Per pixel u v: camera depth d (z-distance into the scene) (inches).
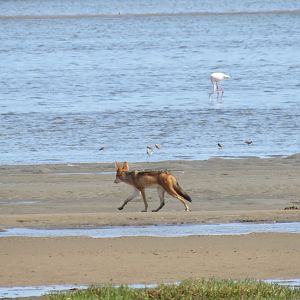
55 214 3228.3
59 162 4377.5
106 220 3097.9
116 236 2859.3
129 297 2098.9
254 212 3221.0
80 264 2529.5
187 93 6875.0
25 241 2775.6
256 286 2174.0
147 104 6220.5
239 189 3722.9
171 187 3304.6
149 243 2753.4
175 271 2458.2
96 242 2763.3
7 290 2289.6
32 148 4751.5
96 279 2389.3
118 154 4584.2
